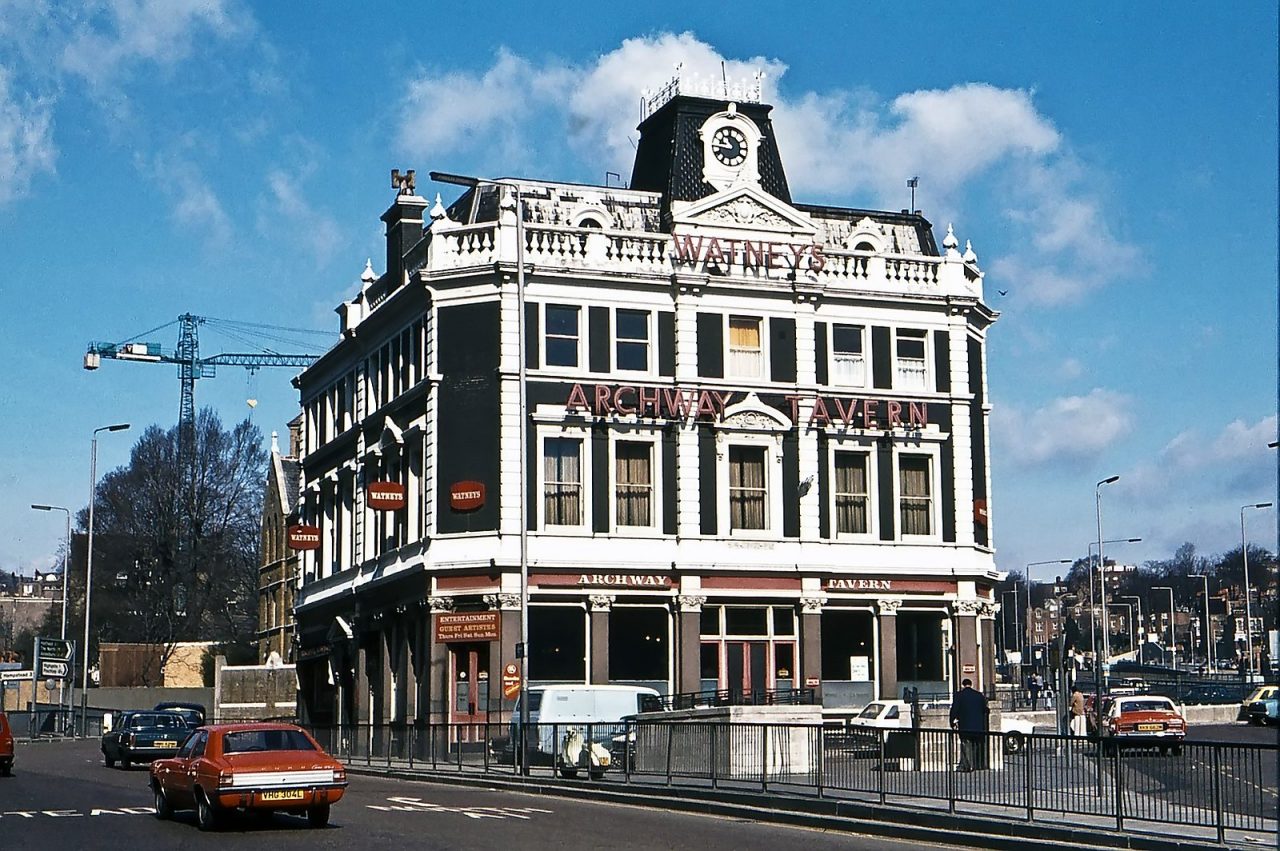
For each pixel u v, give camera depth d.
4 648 184.00
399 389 60.09
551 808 32.62
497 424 55.06
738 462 57.50
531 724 41.41
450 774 42.91
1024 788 26.19
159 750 49.38
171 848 24.72
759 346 57.88
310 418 73.25
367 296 66.38
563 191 60.25
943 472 59.62
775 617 57.19
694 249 57.00
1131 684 105.12
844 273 58.97
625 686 48.28
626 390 55.78
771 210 58.50
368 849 24.16
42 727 83.44
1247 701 76.94
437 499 55.41
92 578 108.12
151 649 104.75
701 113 61.19
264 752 28.19
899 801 28.73
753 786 32.25
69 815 30.83
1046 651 146.00
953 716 37.03
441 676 54.69
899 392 59.06
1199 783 23.12
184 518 106.25
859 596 57.88
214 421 108.81
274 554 96.19
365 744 52.47
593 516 55.31
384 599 60.09
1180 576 190.50
